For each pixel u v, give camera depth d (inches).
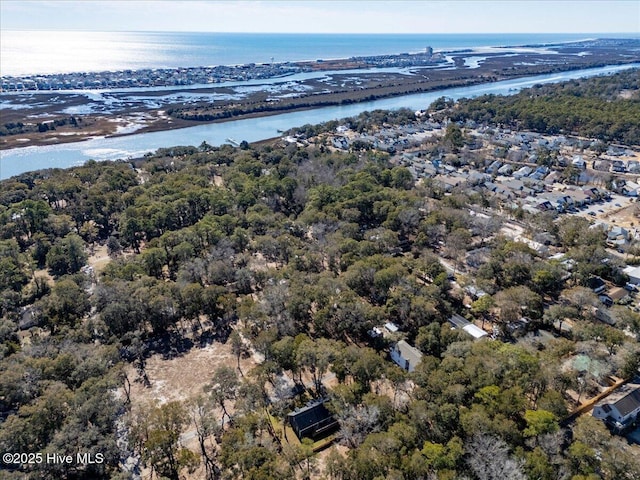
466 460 2037.4
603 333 2955.2
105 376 2600.9
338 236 4360.2
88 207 5088.6
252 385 2578.7
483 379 2416.3
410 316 3304.6
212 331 3442.4
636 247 4387.3
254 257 4404.5
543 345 3041.3
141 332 3334.2
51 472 2086.6
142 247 4793.3
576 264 4001.0
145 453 2199.8
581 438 2193.7
